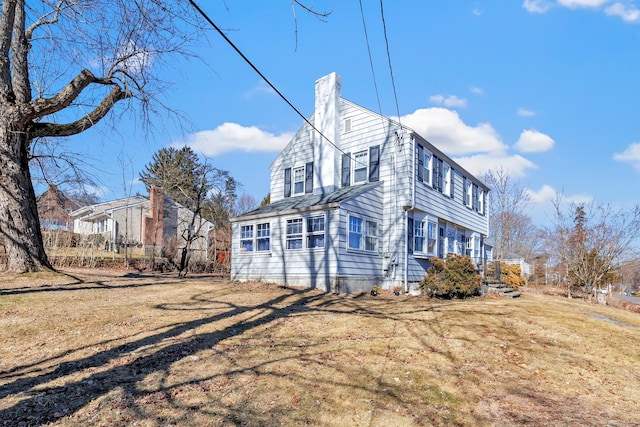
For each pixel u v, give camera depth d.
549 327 9.95
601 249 24.41
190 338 7.59
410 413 4.98
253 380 5.71
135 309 9.59
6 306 8.84
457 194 22.14
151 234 30.30
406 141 16.84
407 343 7.97
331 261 14.67
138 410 4.67
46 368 5.88
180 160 43.50
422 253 17.62
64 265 19.98
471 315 10.84
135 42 10.14
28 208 12.43
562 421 5.02
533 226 47.19
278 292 13.68
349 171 18.20
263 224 17.23
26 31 11.91
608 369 7.35
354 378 5.99
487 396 5.73
